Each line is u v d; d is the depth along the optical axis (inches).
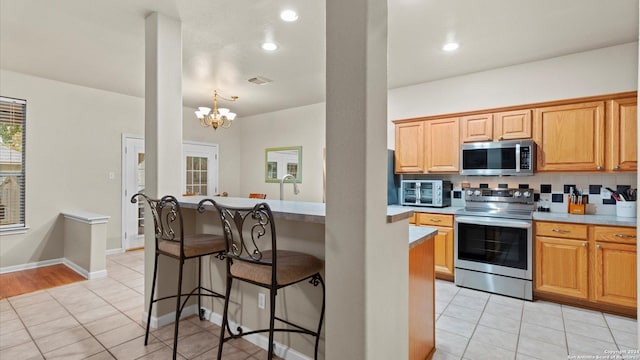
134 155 205.8
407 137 167.9
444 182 161.5
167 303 105.1
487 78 154.0
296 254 77.8
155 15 103.7
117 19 108.0
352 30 56.2
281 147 245.1
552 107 131.4
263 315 91.8
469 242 141.2
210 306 107.6
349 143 56.6
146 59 106.5
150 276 104.3
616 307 113.0
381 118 59.0
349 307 57.2
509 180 152.0
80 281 149.3
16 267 164.2
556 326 105.6
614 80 126.6
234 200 111.0
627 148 117.0
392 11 102.6
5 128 161.3
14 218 164.7
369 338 56.5
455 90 162.6
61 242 178.4
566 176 138.6
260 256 68.3
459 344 94.7
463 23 110.3
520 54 135.0
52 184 174.9
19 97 163.3
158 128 101.7
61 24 111.7
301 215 68.3
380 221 59.4
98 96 190.4
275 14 105.8
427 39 121.8
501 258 133.0
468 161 147.9
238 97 208.4
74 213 173.2
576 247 119.0
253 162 264.1
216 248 90.8
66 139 179.2
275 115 249.0
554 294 123.4
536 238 127.0
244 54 139.0
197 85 183.2
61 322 107.4
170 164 104.3
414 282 77.4
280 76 167.6
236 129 271.0
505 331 102.5
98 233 155.0
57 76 167.5
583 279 117.6
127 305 122.0
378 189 58.6
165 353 88.6
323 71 159.8
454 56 137.6
